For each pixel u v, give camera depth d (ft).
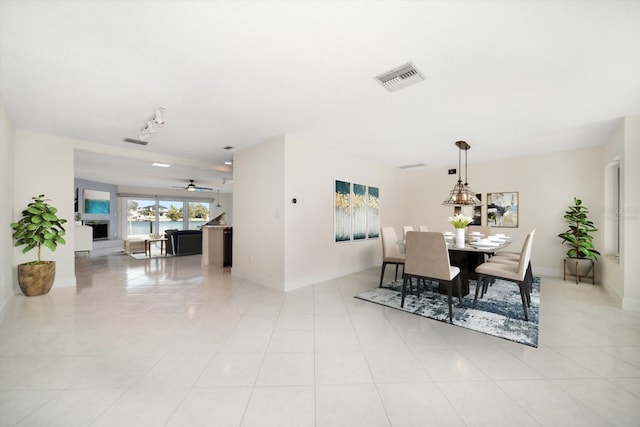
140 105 9.46
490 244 11.44
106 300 11.46
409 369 6.35
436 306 10.69
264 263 13.98
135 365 6.46
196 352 7.10
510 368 6.38
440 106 9.42
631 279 10.12
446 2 4.83
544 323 8.98
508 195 17.31
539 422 4.71
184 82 7.83
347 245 16.49
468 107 9.52
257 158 14.39
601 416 4.85
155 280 15.03
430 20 5.29
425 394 5.48
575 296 11.85
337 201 15.74
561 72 7.16
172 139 13.57
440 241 9.57
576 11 4.99
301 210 13.62
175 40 5.94
